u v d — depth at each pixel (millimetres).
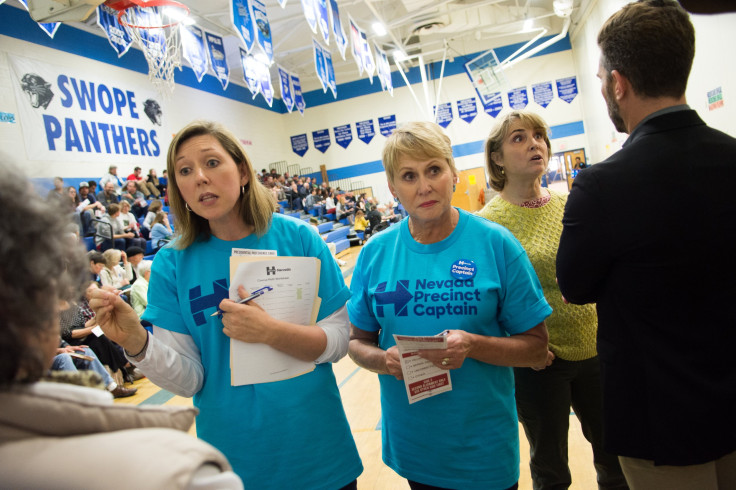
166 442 414
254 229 1200
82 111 9375
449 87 18172
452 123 18266
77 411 415
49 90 8719
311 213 16031
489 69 15906
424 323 1269
